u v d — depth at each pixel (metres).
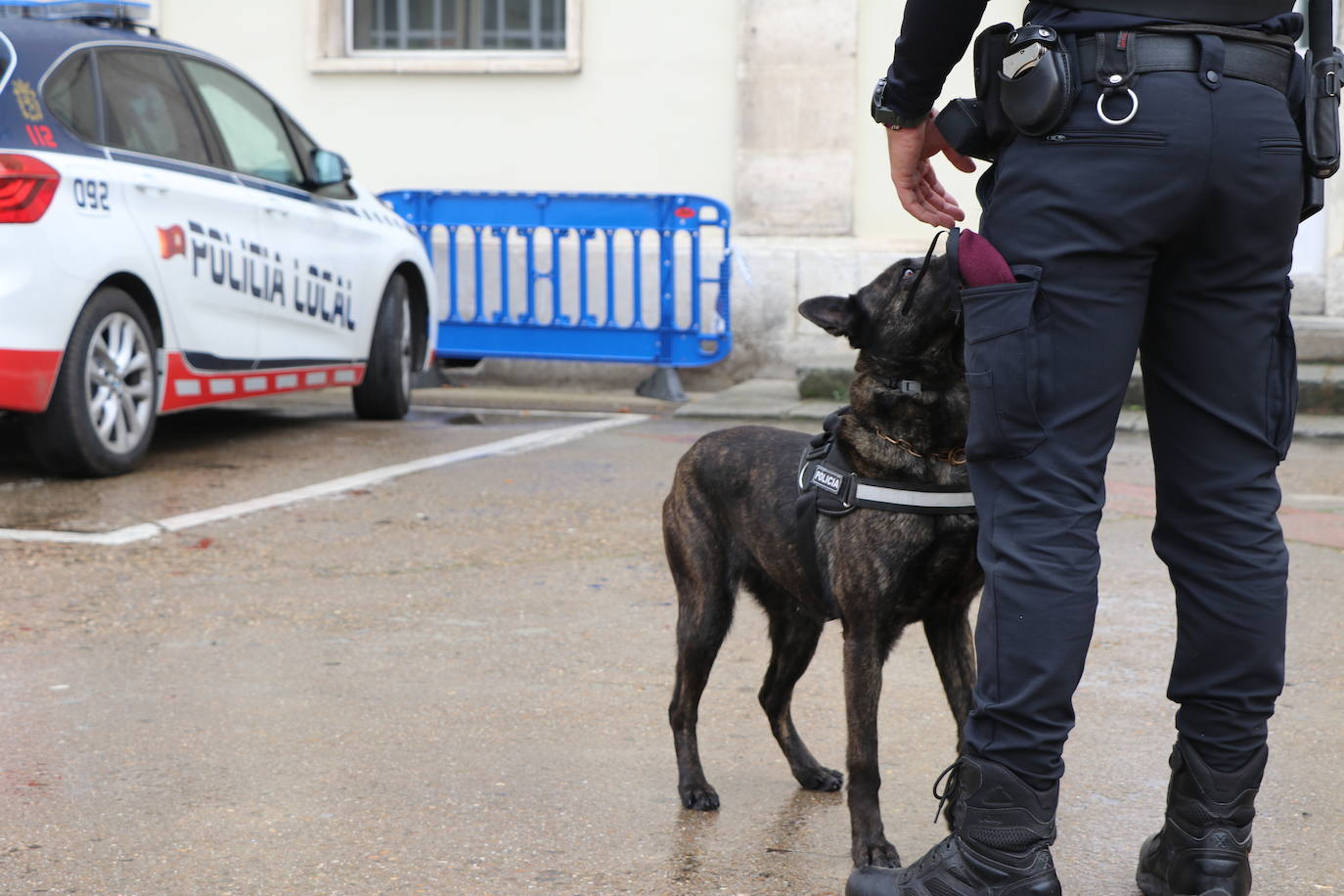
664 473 7.53
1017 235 2.51
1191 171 2.41
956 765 2.70
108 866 3.06
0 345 6.48
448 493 6.98
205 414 9.75
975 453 2.56
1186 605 2.71
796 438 3.49
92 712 4.00
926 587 3.05
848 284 11.35
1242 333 2.58
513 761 3.68
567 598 5.21
